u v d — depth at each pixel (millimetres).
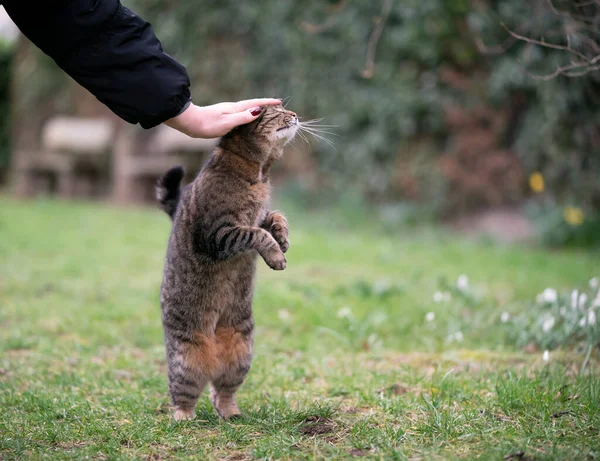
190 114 3354
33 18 3023
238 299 3770
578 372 4281
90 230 11141
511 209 11664
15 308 6348
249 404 4016
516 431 3264
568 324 5062
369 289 6801
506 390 3787
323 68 12703
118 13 3119
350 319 5535
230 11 13484
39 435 3387
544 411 3512
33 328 5734
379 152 12398
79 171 15797
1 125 17359
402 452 3035
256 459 3061
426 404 3713
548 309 5613
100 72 3143
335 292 6914
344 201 12336
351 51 12414
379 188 12406
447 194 11938
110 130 15391
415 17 11688
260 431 3445
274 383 4398
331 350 5207
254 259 3793
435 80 11969
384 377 4340
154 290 7164
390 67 12164
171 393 3732
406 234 11539
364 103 12383
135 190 14758
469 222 11852
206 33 13727
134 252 9438
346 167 12695
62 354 5031
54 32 3049
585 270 8445
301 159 13094
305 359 4969
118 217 12633
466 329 5605
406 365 4590
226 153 3688
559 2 5590
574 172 10914
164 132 14258
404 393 4078
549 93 10477
